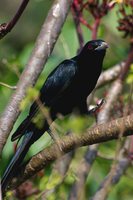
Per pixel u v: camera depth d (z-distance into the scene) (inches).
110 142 541.0
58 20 386.0
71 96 480.1
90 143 364.8
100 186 458.3
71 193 449.7
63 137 369.4
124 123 354.9
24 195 473.4
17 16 379.6
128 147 496.4
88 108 492.4
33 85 375.6
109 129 358.3
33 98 327.6
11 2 808.3
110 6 511.2
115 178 479.2
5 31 381.7
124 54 603.8
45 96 479.5
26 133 435.5
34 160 386.9
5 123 366.9
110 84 571.8
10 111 367.9
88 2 511.5
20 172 394.0
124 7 529.0
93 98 552.1
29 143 435.5
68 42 559.2
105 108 494.0
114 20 586.6
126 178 556.7
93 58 484.1
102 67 541.6
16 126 503.2
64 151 370.0
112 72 558.6
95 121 485.4
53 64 558.6
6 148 499.8
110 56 603.2
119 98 503.5
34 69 377.1
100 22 549.6
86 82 486.3
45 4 760.3
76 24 525.0
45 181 433.4
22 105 328.8
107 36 604.1
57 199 465.7
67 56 557.0
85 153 475.5
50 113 475.8
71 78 481.4
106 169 547.5
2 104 508.7
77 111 480.4
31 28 767.7
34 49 381.4
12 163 408.5
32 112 425.4
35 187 478.6
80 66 484.7
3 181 398.6
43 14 766.5
